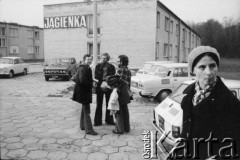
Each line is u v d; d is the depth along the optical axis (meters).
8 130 5.80
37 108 8.23
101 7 22.89
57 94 11.20
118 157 4.29
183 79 9.12
